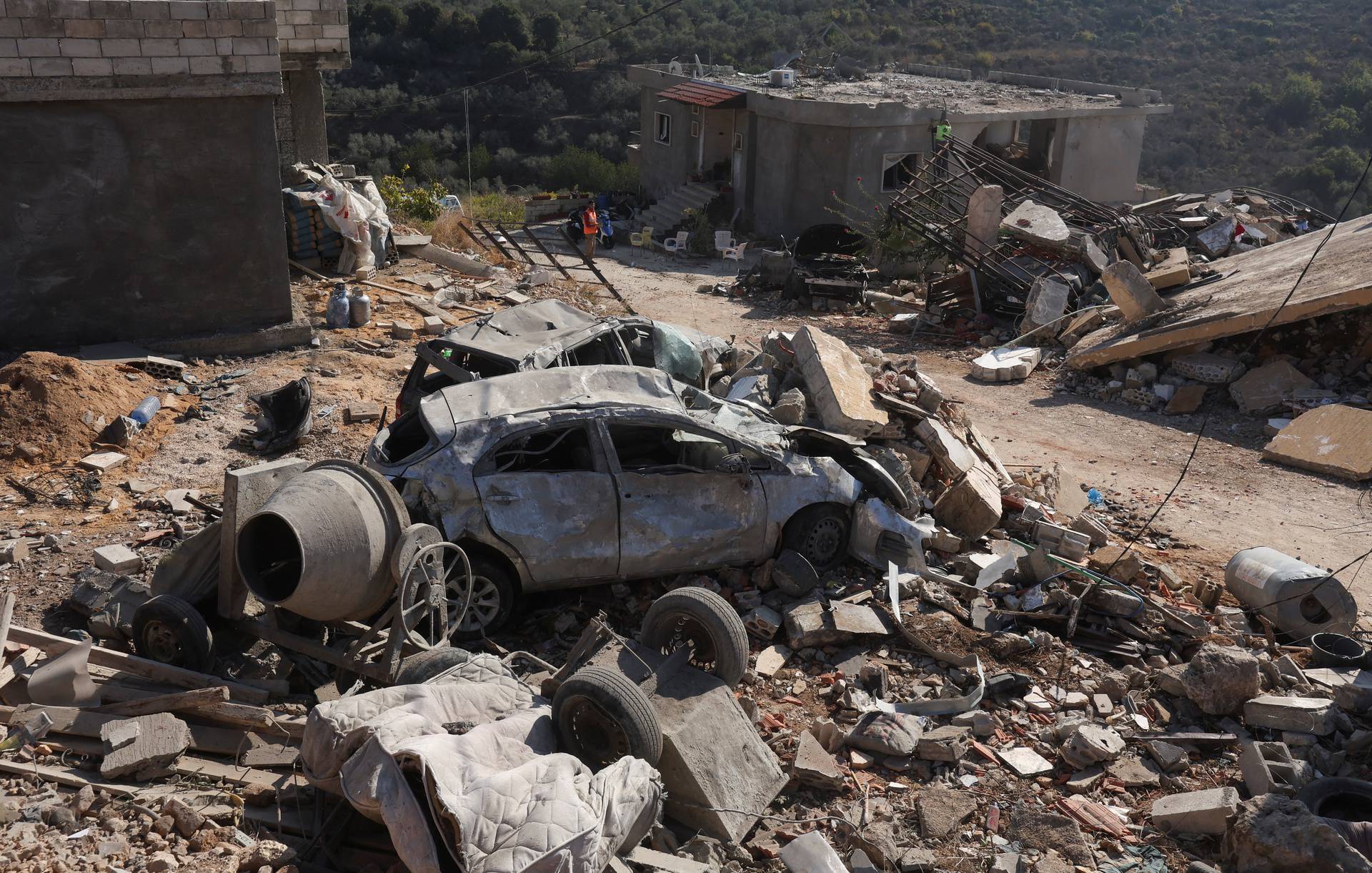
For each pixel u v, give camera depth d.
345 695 5.88
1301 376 13.85
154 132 12.24
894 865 5.20
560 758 4.69
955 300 19.11
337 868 4.88
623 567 7.27
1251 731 6.49
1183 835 5.58
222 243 12.98
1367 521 10.42
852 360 10.05
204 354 12.90
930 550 8.42
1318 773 6.07
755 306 21.27
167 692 5.93
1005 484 9.77
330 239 16.81
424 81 58.81
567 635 7.27
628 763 4.85
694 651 6.27
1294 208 24.56
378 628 5.95
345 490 5.90
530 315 9.95
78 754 5.53
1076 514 10.16
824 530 7.98
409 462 6.87
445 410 7.12
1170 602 8.07
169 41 11.95
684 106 34.72
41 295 12.23
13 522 8.47
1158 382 14.77
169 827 4.94
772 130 29.62
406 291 16.34
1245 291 15.51
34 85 11.42
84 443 9.88
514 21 60.75
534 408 7.17
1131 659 7.18
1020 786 5.93
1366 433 11.80
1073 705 6.64
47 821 4.94
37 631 6.55
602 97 58.06
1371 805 5.64
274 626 6.21
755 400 9.42
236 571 6.22
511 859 4.17
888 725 6.23
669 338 10.25
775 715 6.45
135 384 11.38
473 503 6.81
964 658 6.96
